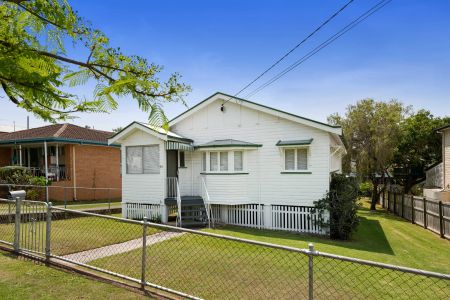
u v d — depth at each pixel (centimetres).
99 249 849
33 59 177
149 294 523
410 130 2867
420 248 1168
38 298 492
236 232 1309
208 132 1625
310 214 1368
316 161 1382
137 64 214
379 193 2675
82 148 2170
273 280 625
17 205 746
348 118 2541
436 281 723
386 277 725
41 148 2261
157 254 805
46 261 675
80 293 516
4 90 188
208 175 1530
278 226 1441
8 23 193
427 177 2842
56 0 197
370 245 1185
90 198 2197
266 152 1485
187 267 695
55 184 1991
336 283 635
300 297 546
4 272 604
